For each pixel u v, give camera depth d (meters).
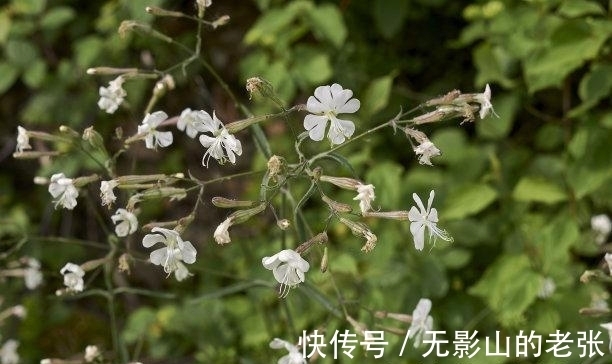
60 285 5.25
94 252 5.48
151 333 4.63
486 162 4.41
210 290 4.69
